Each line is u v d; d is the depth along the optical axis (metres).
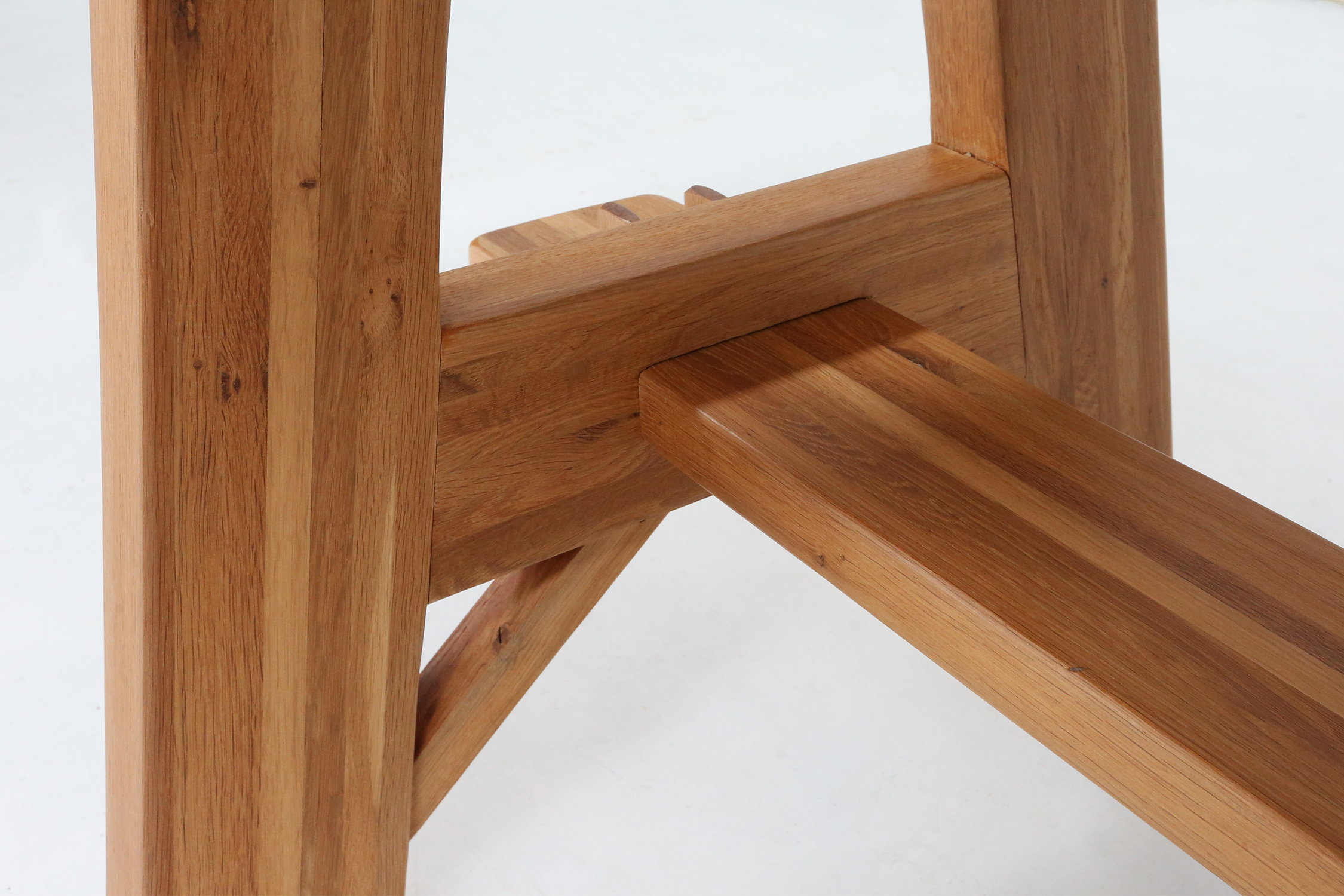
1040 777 1.67
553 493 1.39
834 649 1.78
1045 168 1.48
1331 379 2.27
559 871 1.60
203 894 1.37
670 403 1.37
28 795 1.66
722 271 1.38
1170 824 1.20
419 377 1.33
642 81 3.73
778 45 4.02
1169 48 3.84
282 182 1.26
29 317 2.47
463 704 1.46
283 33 1.24
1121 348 1.57
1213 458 2.06
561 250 1.38
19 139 3.22
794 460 1.32
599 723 1.71
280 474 1.31
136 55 1.23
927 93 3.59
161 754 1.34
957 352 1.40
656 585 1.84
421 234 1.30
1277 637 1.23
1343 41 3.83
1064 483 1.31
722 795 1.65
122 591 1.33
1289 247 2.71
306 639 1.35
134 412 1.28
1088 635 1.23
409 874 1.60
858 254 1.43
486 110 3.52
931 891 1.59
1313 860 1.16
